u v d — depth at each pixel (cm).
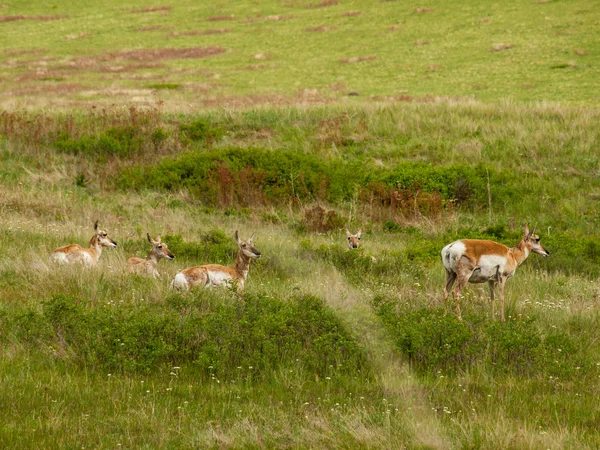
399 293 3189
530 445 1831
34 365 2325
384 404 2116
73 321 2514
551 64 9969
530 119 7031
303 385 2291
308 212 5053
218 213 5325
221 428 1934
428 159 6438
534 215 5522
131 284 3180
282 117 7306
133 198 5538
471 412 2097
